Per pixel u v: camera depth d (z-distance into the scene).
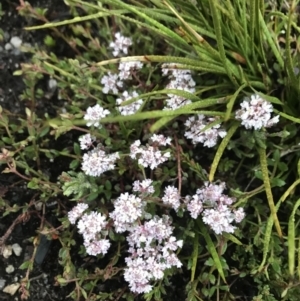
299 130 0.19
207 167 0.19
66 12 0.21
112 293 0.18
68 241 0.18
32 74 0.20
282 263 0.18
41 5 0.22
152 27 0.17
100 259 0.19
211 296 0.18
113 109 0.19
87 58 0.20
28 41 0.21
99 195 0.19
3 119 0.19
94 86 0.19
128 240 0.17
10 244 0.19
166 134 0.19
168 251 0.17
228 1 0.17
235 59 0.18
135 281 0.17
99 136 0.18
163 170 0.18
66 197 0.20
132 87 0.19
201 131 0.16
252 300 0.18
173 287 0.19
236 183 0.19
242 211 0.17
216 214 0.17
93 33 0.21
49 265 0.19
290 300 0.18
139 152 0.17
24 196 0.20
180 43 0.19
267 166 0.18
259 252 0.18
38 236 0.18
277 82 0.19
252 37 0.17
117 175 0.19
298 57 0.18
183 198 0.18
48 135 0.20
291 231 0.15
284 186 0.19
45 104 0.21
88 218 0.17
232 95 0.17
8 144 0.20
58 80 0.21
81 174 0.18
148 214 0.17
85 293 0.18
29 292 0.19
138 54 0.20
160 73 0.20
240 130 0.19
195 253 0.17
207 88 0.18
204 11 0.18
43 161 0.20
